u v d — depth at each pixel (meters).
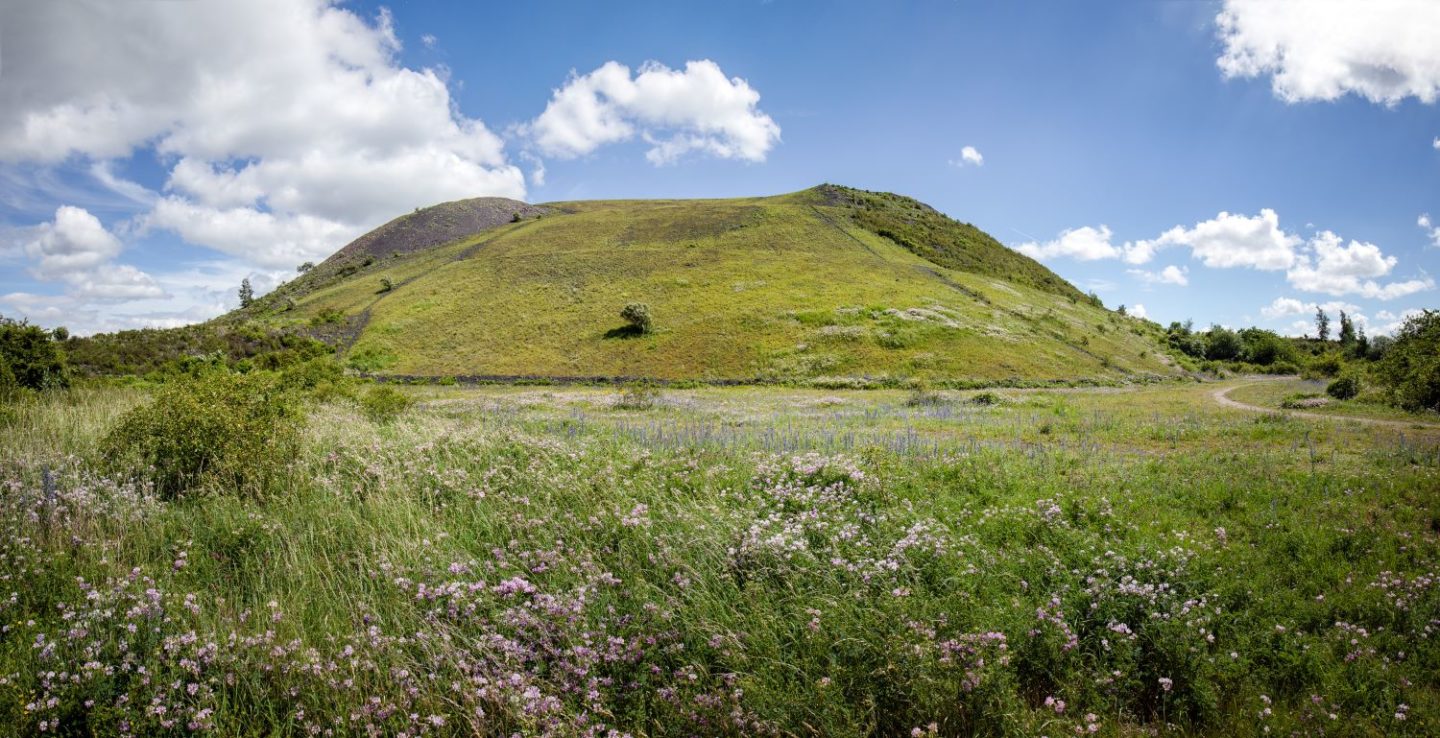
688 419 24.25
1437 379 25.84
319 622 5.45
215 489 8.47
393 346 75.50
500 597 5.64
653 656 4.96
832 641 4.88
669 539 6.77
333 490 8.69
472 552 6.89
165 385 10.55
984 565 6.53
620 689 4.69
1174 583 6.16
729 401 39.31
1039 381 60.53
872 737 4.37
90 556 6.28
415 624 5.27
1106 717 4.60
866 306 77.94
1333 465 12.39
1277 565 7.25
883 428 20.45
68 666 4.55
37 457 9.68
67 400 17.56
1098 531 8.18
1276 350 104.00
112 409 14.95
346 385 23.16
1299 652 5.26
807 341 69.56
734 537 6.73
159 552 6.77
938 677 4.49
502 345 74.25
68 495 7.62
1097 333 88.44
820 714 4.24
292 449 10.06
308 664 4.61
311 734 4.20
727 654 4.85
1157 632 5.21
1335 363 67.00
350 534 7.16
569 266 98.62
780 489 8.95
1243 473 11.68
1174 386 62.19
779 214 124.50
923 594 5.68
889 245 114.44
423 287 96.44
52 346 21.64
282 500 8.23
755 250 103.75
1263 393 46.66
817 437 15.55
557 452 11.23
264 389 11.20
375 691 4.54
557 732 4.12
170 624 5.07
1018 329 77.06
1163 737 4.60
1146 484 10.91
